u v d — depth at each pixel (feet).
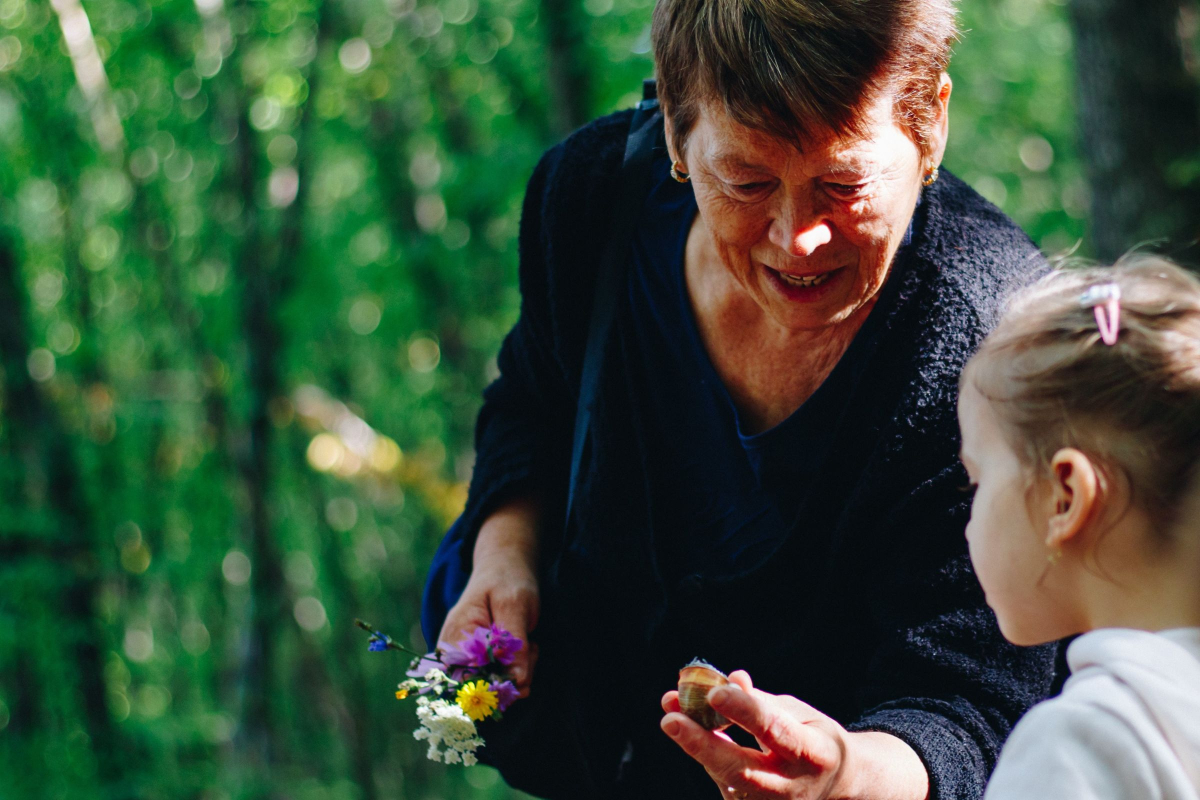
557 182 5.40
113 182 26.45
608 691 5.55
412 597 30.48
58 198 24.76
